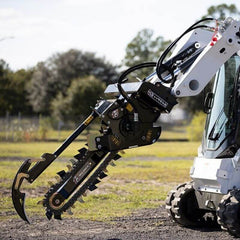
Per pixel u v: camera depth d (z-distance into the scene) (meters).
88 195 15.94
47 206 9.57
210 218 11.64
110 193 16.48
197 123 46.50
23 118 50.28
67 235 10.55
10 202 14.63
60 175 9.72
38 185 17.75
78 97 60.94
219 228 11.15
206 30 10.77
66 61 77.69
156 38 74.31
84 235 10.55
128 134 9.68
